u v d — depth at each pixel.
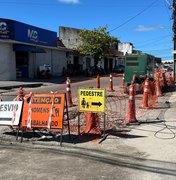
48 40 44.97
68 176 7.21
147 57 25.00
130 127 11.66
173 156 8.45
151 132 10.88
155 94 18.75
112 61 76.75
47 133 10.85
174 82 29.28
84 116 13.87
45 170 7.61
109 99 20.05
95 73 54.50
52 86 32.09
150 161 8.12
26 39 38.72
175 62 29.97
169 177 7.11
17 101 10.50
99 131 10.74
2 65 35.97
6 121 10.53
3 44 35.97
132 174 7.30
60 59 50.12
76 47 59.69
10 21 35.62
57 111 9.91
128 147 9.27
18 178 7.12
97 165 7.91
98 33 57.00
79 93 10.45
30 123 10.12
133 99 12.22
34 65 42.03
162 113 14.45
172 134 10.58
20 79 38.16
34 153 8.95
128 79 24.83
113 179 7.02
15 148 9.47
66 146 9.51
